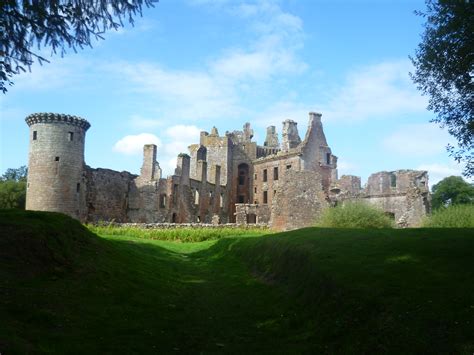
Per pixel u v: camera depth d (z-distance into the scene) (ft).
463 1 36.88
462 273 32.83
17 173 299.38
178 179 186.70
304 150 210.79
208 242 109.40
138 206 176.14
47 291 35.42
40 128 151.74
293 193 126.00
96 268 46.60
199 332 33.96
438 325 25.04
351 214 98.94
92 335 29.19
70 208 151.43
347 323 29.89
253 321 37.73
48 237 45.73
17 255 39.88
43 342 25.55
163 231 118.62
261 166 236.84
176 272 64.69
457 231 51.78
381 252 43.96
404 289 31.24
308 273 43.24
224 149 235.61
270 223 132.87
